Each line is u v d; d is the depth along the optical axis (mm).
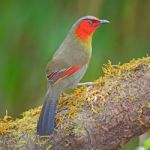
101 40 17344
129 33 18000
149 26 18188
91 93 10078
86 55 11281
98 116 9859
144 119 9797
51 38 17125
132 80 9961
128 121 9820
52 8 17625
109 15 17766
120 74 10117
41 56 17203
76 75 10930
